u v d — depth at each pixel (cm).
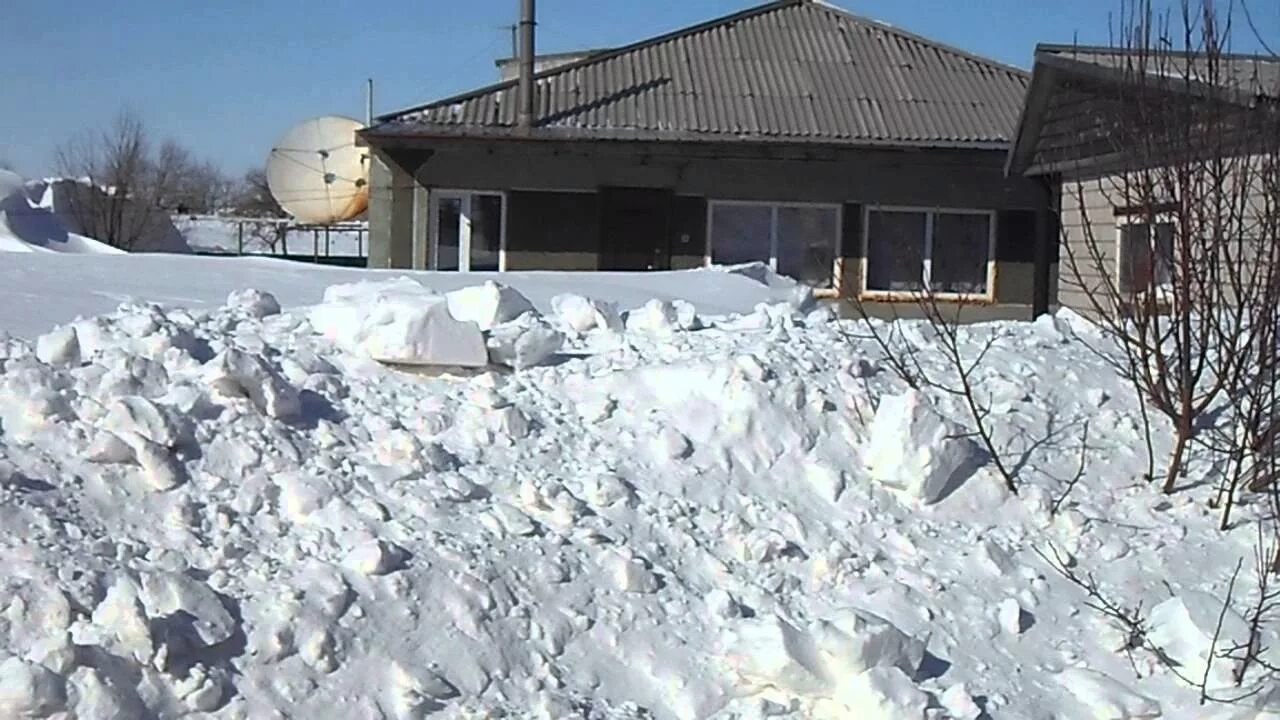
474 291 684
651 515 540
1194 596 528
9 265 947
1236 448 605
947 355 686
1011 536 575
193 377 539
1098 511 596
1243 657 503
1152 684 504
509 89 2308
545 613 481
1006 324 759
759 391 599
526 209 2161
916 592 530
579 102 2256
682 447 575
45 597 404
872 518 570
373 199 2241
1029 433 631
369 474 516
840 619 471
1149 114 643
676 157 2164
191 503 473
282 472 501
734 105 2277
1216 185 613
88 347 562
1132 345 693
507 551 498
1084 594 546
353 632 444
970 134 2220
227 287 975
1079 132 1502
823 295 2167
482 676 453
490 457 553
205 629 415
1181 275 618
